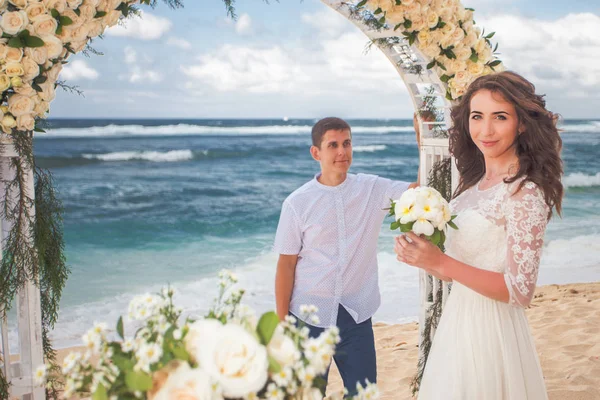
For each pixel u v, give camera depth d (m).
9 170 3.07
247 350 1.14
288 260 3.30
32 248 3.06
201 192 20.86
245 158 28.22
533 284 2.15
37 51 2.75
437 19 3.32
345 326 3.22
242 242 13.68
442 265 2.20
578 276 9.87
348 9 3.55
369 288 3.29
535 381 2.33
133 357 1.22
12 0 2.71
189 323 1.30
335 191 3.25
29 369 3.20
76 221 16.05
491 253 2.28
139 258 11.92
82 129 30.89
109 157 26.83
